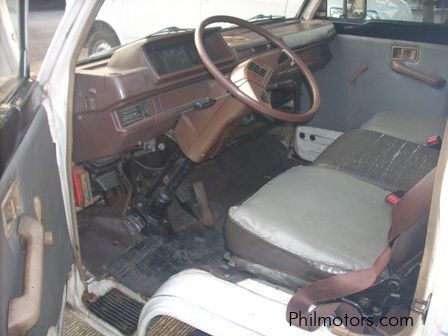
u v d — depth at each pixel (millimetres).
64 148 1412
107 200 2133
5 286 871
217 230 2156
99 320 1651
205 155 1888
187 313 1223
